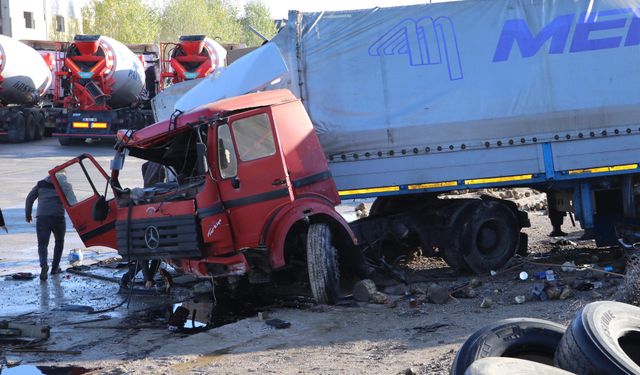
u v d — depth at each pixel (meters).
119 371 7.97
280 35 12.11
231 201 10.34
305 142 10.91
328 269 10.42
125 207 10.74
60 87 35.72
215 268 10.47
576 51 12.09
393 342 8.53
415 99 12.05
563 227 16.52
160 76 34.88
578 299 9.98
